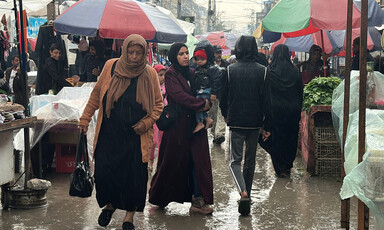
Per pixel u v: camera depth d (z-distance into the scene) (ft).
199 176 18.60
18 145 25.75
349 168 15.74
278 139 25.25
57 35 30.01
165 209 19.65
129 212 16.31
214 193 22.41
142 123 15.96
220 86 18.75
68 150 25.70
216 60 39.73
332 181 24.72
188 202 20.27
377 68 33.04
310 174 25.88
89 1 26.99
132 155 15.97
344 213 16.21
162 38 26.48
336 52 40.70
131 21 26.22
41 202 19.45
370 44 37.52
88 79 31.50
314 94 25.88
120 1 27.14
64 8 35.76
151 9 28.25
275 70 25.11
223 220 18.21
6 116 17.70
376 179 13.75
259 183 24.47
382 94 21.98
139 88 15.93
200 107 18.24
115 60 16.38
